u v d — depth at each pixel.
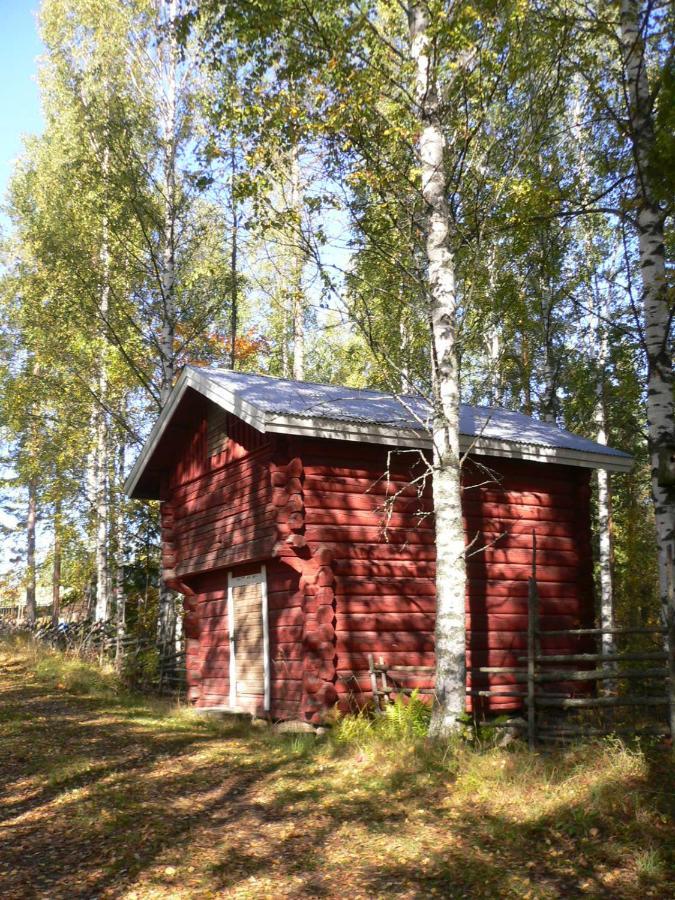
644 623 22.77
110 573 29.09
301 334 27.28
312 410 12.65
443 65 11.00
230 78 11.60
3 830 7.66
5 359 27.92
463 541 10.59
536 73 11.63
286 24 11.07
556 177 12.07
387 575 13.12
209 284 23.59
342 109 10.64
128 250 21.45
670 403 9.42
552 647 14.45
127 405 28.22
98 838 7.34
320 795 8.59
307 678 12.21
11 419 26.36
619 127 10.34
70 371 25.81
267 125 11.25
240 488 14.44
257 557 13.45
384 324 17.72
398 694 12.15
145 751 11.09
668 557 8.98
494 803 7.89
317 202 11.65
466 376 23.20
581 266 20.16
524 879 6.12
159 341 21.86
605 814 7.16
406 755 9.61
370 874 6.43
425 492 13.80
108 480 29.17
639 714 10.98
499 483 14.63
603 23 10.29
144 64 21.64
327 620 12.27
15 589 41.41
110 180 20.80
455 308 11.23
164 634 20.16
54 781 9.33
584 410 22.70
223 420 15.16
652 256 9.77
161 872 6.53
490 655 13.86
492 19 10.50
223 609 15.81
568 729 9.68
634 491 24.00
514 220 11.77
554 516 15.13
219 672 15.72
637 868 6.14
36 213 28.80
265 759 10.50
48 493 28.91
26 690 17.92
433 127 11.26
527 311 17.64
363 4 10.86
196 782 9.31
